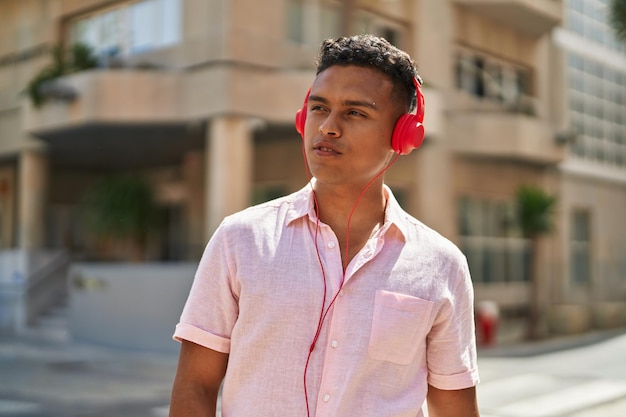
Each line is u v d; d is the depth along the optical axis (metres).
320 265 1.51
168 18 13.26
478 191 16.97
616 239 21.78
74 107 13.23
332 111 1.54
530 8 16.58
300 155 14.45
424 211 15.18
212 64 12.27
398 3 14.85
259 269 1.50
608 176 21.30
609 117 21.67
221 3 12.21
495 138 16.25
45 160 16.44
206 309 1.54
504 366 10.99
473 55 17.05
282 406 1.46
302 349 1.47
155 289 12.58
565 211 19.75
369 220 1.61
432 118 14.69
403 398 1.52
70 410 7.58
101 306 13.38
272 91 12.41
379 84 1.54
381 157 1.57
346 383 1.46
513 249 18.16
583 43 20.61
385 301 1.50
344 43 1.57
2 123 16.84
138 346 12.70
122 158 17.05
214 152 12.30
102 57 14.21
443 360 1.61
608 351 13.41
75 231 19.05
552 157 17.47
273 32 12.70
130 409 7.70
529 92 18.72
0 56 17.00
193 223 16.72
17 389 8.80
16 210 18.28
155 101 12.70
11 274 16.19
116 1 14.27
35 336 14.70
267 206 1.60
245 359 1.49
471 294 1.65
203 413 1.53
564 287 19.52
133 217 15.68
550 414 7.26
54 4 15.56
